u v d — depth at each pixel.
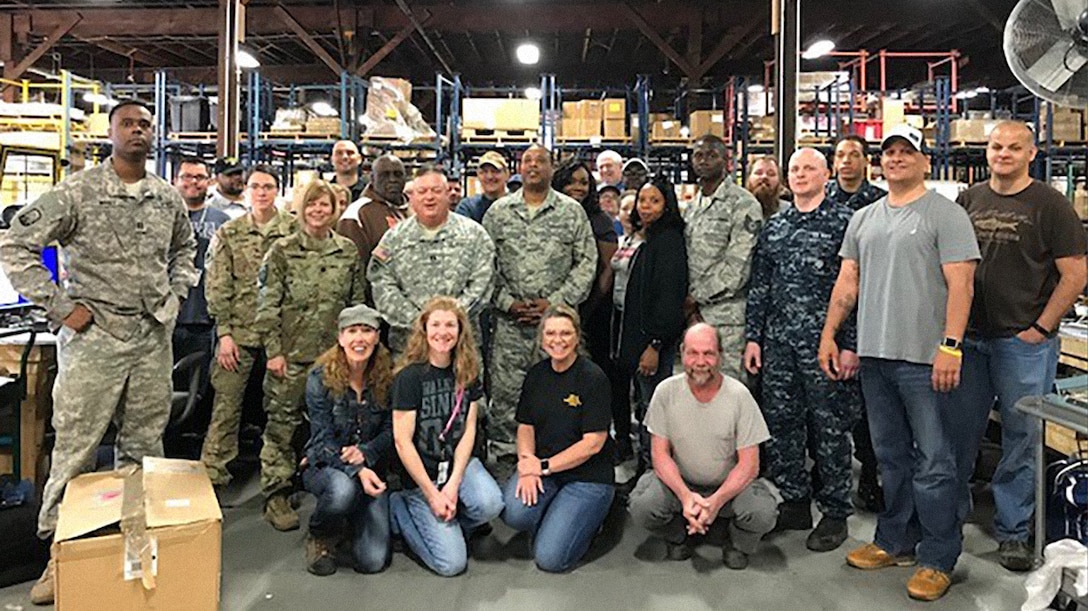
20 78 12.16
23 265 2.79
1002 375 3.18
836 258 3.40
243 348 3.92
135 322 2.99
